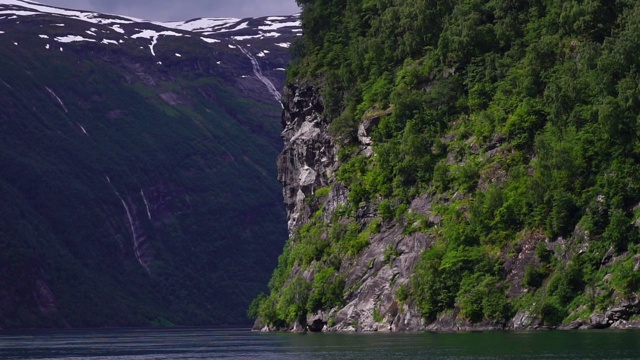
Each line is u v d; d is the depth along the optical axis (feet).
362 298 618.85
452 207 599.16
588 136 558.15
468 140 635.25
